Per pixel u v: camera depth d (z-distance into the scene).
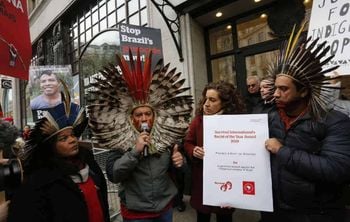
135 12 8.13
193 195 2.78
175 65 6.56
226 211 2.69
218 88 2.73
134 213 2.30
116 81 2.28
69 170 1.94
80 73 9.23
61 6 12.01
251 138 2.06
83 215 1.88
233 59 6.32
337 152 1.68
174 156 2.37
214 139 2.18
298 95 1.82
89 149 2.30
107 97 2.26
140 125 2.31
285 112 1.95
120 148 2.26
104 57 8.73
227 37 6.44
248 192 2.05
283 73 1.83
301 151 1.76
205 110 2.74
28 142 1.89
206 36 6.71
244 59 6.13
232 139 2.12
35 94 6.41
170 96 2.41
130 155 2.17
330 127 1.75
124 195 2.35
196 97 6.28
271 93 2.07
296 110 1.88
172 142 2.38
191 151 2.71
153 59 5.46
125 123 2.31
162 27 6.86
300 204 1.78
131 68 2.36
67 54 12.45
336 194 1.79
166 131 2.37
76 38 11.75
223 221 2.81
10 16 2.46
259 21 5.90
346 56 2.68
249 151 2.06
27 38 2.64
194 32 6.43
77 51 11.62
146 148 2.26
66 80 6.54
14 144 1.94
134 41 5.34
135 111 2.35
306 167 1.70
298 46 1.85
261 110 2.48
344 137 1.72
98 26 10.09
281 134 1.93
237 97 2.80
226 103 2.72
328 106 1.83
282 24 5.51
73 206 1.85
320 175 1.68
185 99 2.45
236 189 2.09
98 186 2.18
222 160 2.15
